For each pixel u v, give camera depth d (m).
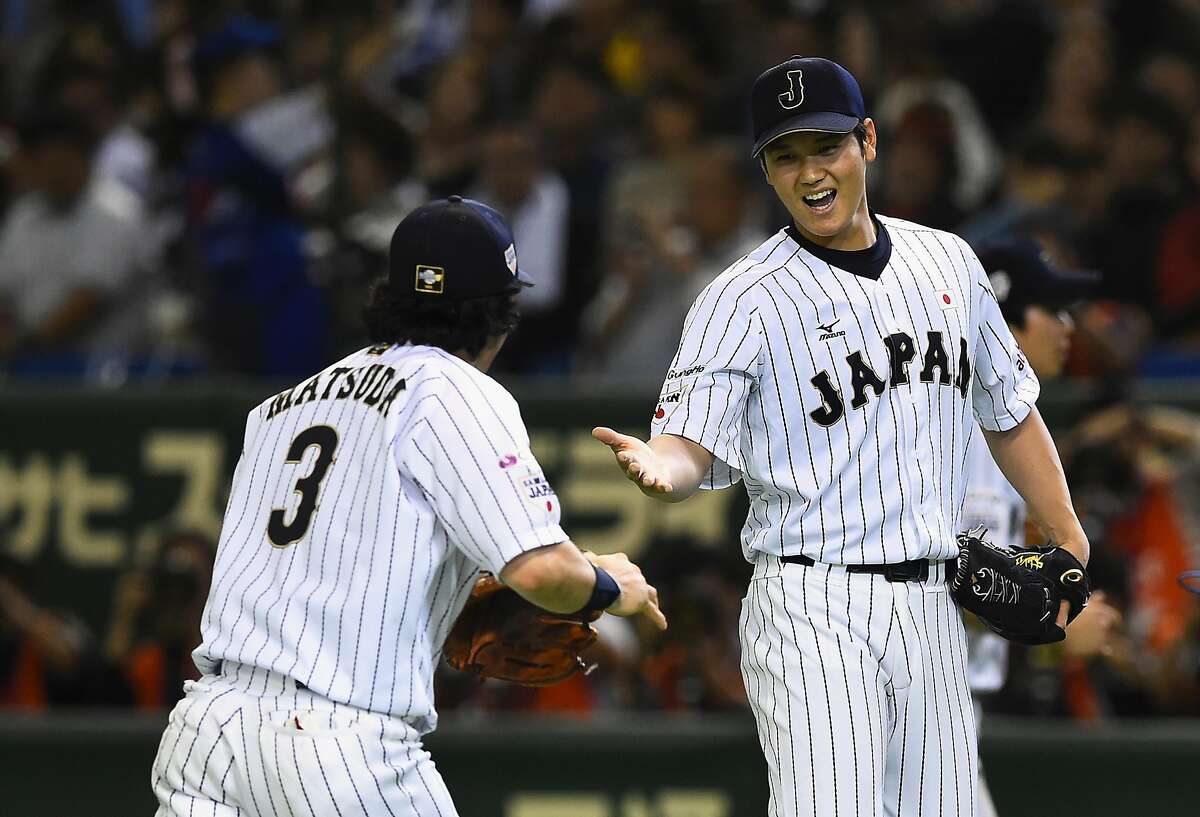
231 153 28.02
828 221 13.62
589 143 31.81
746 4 35.41
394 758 13.06
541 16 37.47
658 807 22.39
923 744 13.99
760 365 13.84
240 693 13.22
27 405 25.41
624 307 28.27
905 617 13.79
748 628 14.22
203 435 25.34
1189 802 21.75
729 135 32.66
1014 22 34.84
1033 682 23.08
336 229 27.42
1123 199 30.20
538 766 22.45
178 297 30.48
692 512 24.45
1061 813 21.89
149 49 36.69
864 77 32.25
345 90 28.77
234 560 13.57
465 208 13.97
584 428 24.70
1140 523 23.84
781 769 13.80
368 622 12.98
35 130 30.30
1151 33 35.41
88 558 25.25
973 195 31.42
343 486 13.22
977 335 14.42
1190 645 23.30
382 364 13.65
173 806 13.22
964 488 14.66
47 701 24.67
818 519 13.77
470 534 12.91
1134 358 26.00
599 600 13.23
